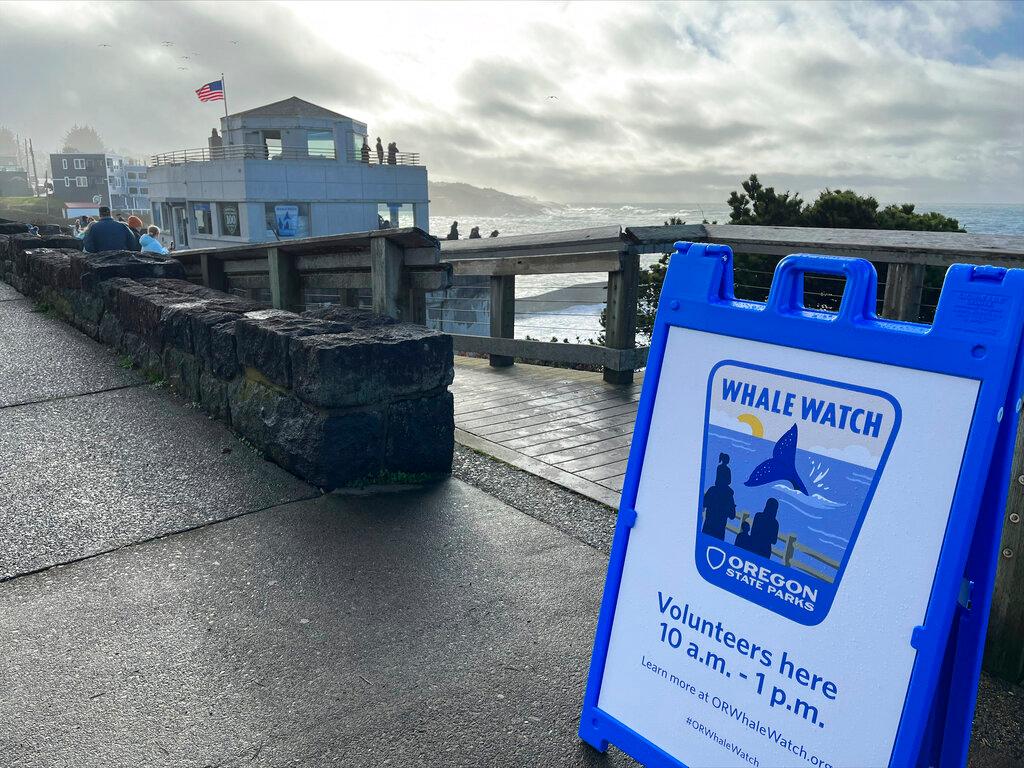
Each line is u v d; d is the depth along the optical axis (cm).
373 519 388
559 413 586
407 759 226
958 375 159
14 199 12838
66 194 14225
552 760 226
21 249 1116
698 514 202
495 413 589
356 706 249
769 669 186
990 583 164
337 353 400
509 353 765
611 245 658
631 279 666
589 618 302
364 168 4841
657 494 211
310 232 4728
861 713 169
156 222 5528
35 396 583
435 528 380
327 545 360
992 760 224
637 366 686
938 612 158
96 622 297
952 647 171
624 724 217
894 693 164
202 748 230
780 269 188
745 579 191
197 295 648
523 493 426
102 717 243
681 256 210
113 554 351
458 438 523
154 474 440
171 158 5122
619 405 609
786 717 182
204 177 4756
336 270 650
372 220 4962
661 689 209
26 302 1027
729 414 196
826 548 176
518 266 740
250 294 820
